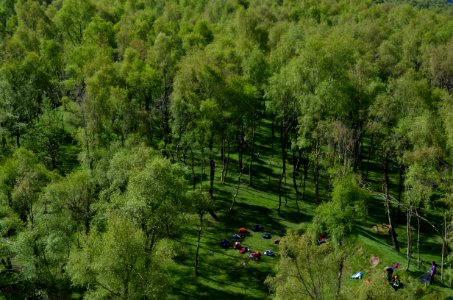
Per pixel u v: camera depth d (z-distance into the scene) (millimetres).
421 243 68375
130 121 75875
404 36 129250
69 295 53656
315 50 70062
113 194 54531
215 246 66500
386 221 74812
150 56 90375
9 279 52531
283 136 80688
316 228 45031
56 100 107688
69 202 55125
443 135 58562
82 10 136375
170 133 86562
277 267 41469
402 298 39719
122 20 135375
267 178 89938
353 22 145875
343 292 41219
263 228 71875
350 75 72188
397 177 91875
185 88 73938
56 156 85375
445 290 50594
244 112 75812
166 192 49406
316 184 79938
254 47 94875
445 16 154875
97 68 86062
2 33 123188
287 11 166375
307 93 70750
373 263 56656
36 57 93562
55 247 50125
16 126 80562
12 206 56156
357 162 84500
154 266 46375
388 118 67000
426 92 70562
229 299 55438
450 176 55594
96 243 45969
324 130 68250
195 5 183750
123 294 43875
